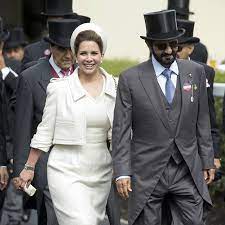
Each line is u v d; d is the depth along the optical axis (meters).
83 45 7.93
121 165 7.77
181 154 7.79
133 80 7.82
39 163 8.73
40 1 24.81
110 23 20.33
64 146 8.06
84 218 7.82
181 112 7.78
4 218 11.66
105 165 8.11
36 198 9.09
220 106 10.85
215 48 19.98
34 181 8.79
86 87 8.05
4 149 9.05
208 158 7.91
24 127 8.89
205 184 7.95
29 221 11.74
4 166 9.05
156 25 7.73
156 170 7.80
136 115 7.83
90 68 7.96
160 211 7.93
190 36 9.46
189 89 7.82
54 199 8.02
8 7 25.22
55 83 8.07
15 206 11.52
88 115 7.97
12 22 25.28
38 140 8.07
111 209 8.50
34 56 10.64
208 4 19.97
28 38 25.17
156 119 7.77
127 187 7.75
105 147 8.12
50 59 9.03
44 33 11.04
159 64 7.84
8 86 10.00
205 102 7.95
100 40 7.96
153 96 7.78
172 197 8.00
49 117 8.05
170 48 7.75
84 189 8.00
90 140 8.02
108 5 20.33
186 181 7.87
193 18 19.94
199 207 7.86
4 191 9.18
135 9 20.12
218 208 11.07
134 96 7.80
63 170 8.02
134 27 20.12
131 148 7.92
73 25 8.82
